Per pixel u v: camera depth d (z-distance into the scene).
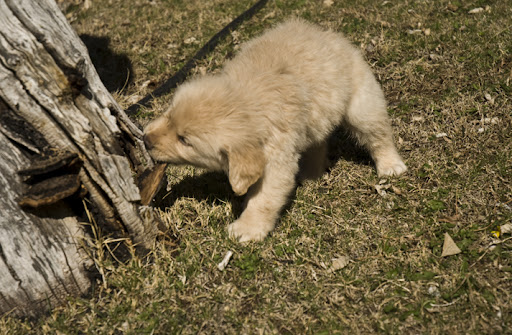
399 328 1.62
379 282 1.69
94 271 1.70
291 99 1.74
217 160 1.73
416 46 2.26
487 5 2.38
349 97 1.84
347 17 2.45
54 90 1.54
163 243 1.76
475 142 1.94
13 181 1.58
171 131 1.72
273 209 1.78
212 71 2.31
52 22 1.55
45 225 1.63
